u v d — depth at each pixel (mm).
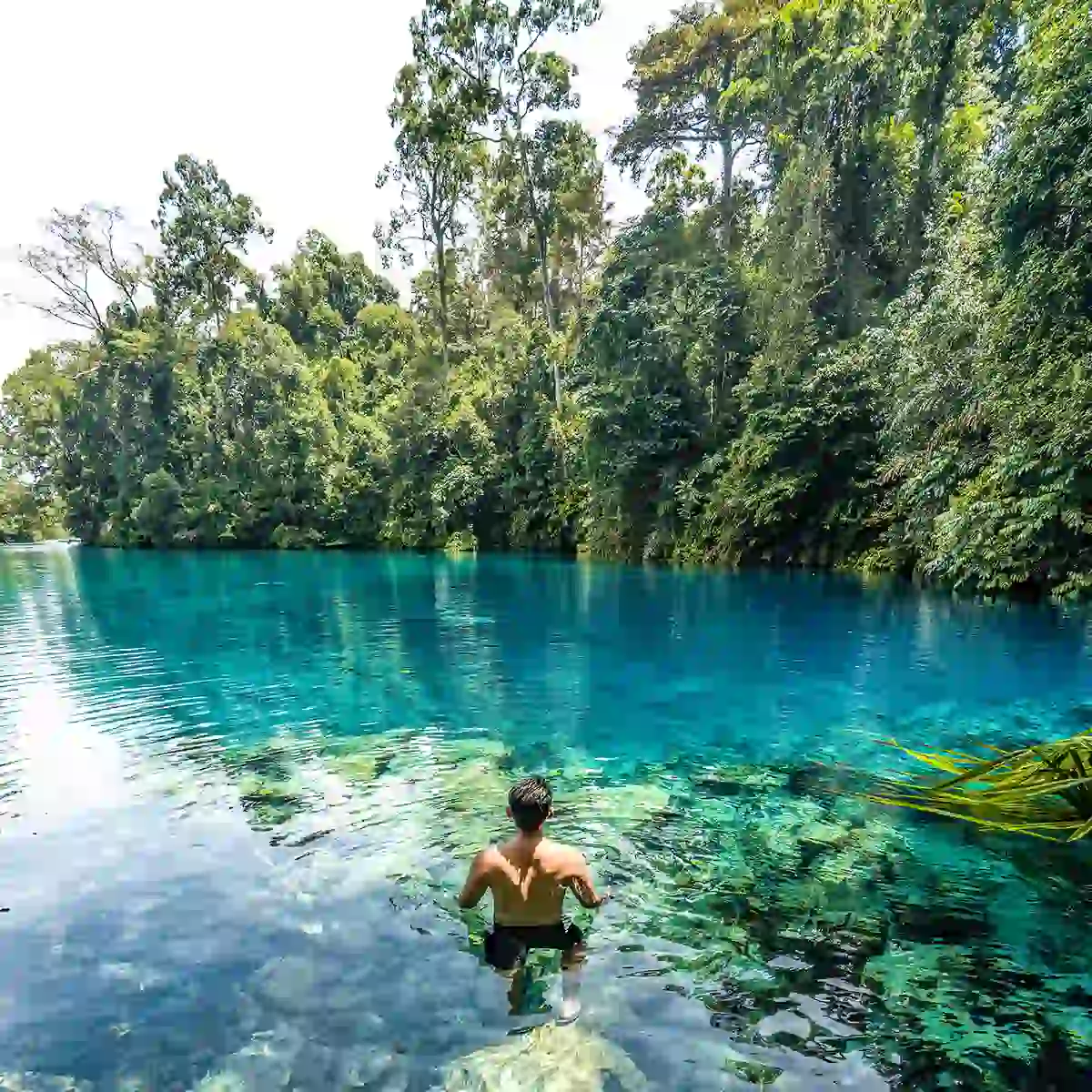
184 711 7906
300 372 38625
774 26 21766
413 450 34375
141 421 40062
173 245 42656
